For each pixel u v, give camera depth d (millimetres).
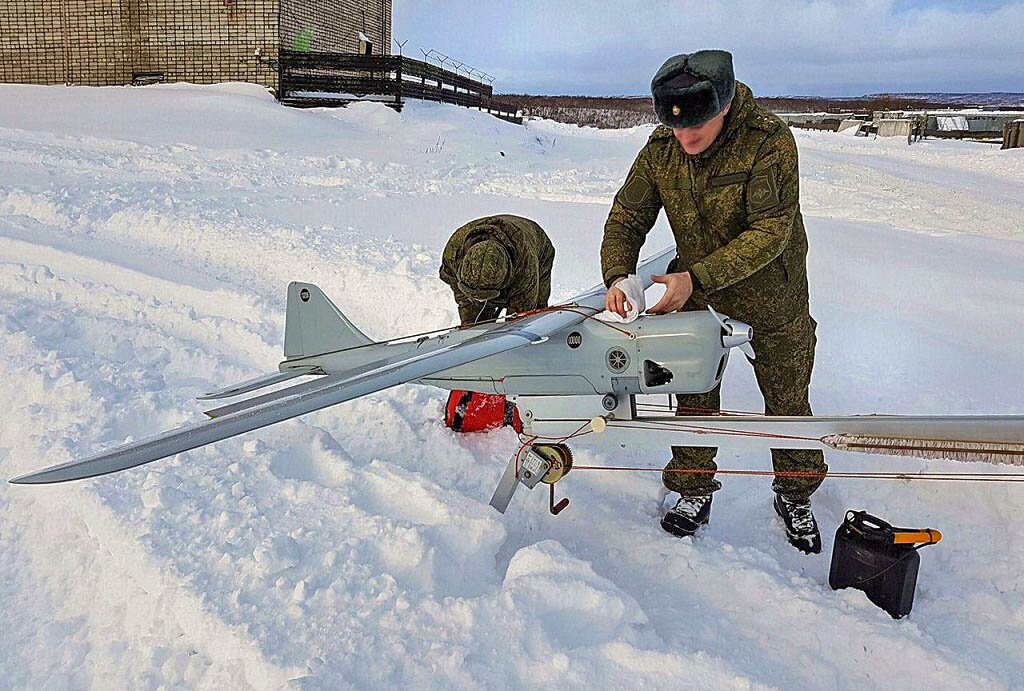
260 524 3164
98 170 12234
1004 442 2316
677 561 3041
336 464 3713
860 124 31219
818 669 2443
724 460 3914
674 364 2713
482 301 4031
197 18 23234
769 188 2684
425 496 3379
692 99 2523
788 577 2920
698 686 2342
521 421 3146
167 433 2375
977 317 5836
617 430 2936
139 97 21141
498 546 3135
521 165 15711
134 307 6059
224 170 13039
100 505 3254
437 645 2473
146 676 2504
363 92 22531
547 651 2459
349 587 2725
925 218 10383
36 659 2699
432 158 15844
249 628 2523
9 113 18531
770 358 3104
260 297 6273
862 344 5277
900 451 2475
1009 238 9141
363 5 28781
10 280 6523
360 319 6062
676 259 3451
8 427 4105
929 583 2914
